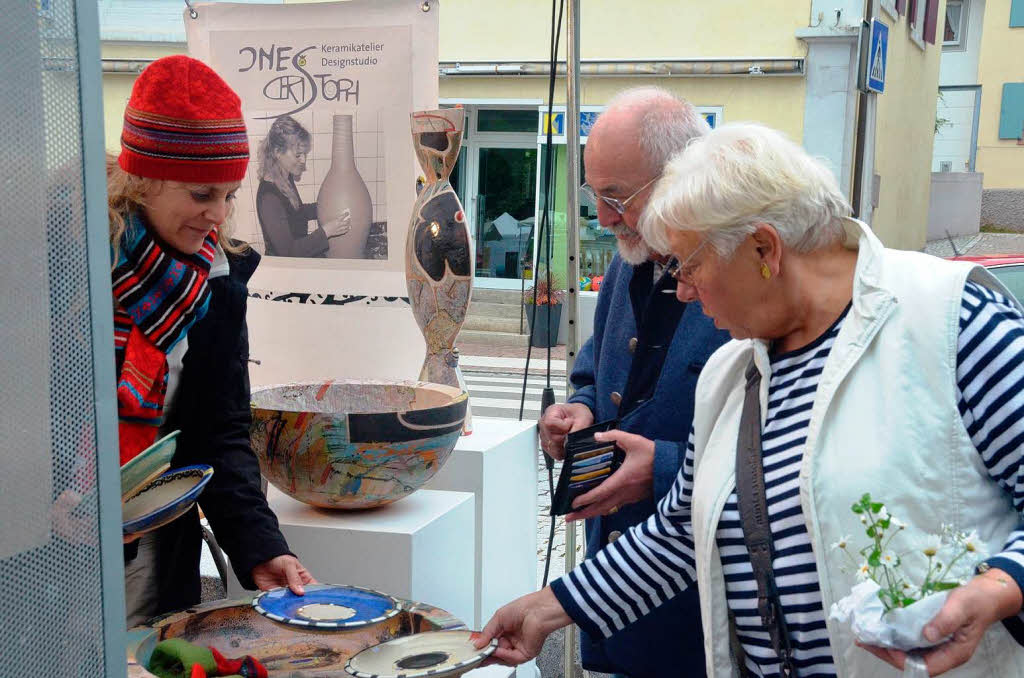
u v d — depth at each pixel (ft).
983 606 3.57
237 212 9.62
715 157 4.30
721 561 4.62
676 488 5.26
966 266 4.17
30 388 3.19
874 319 4.14
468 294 8.16
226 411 5.81
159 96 4.92
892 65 42.09
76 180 3.29
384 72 9.17
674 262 6.29
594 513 6.61
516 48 37.32
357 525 6.50
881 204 43.06
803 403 4.37
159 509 4.49
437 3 9.03
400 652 4.88
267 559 5.68
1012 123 81.51
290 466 6.41
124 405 4.95
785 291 4.36
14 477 3.14
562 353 36.91
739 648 4.69
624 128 6.24
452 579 7.13
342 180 9.36
